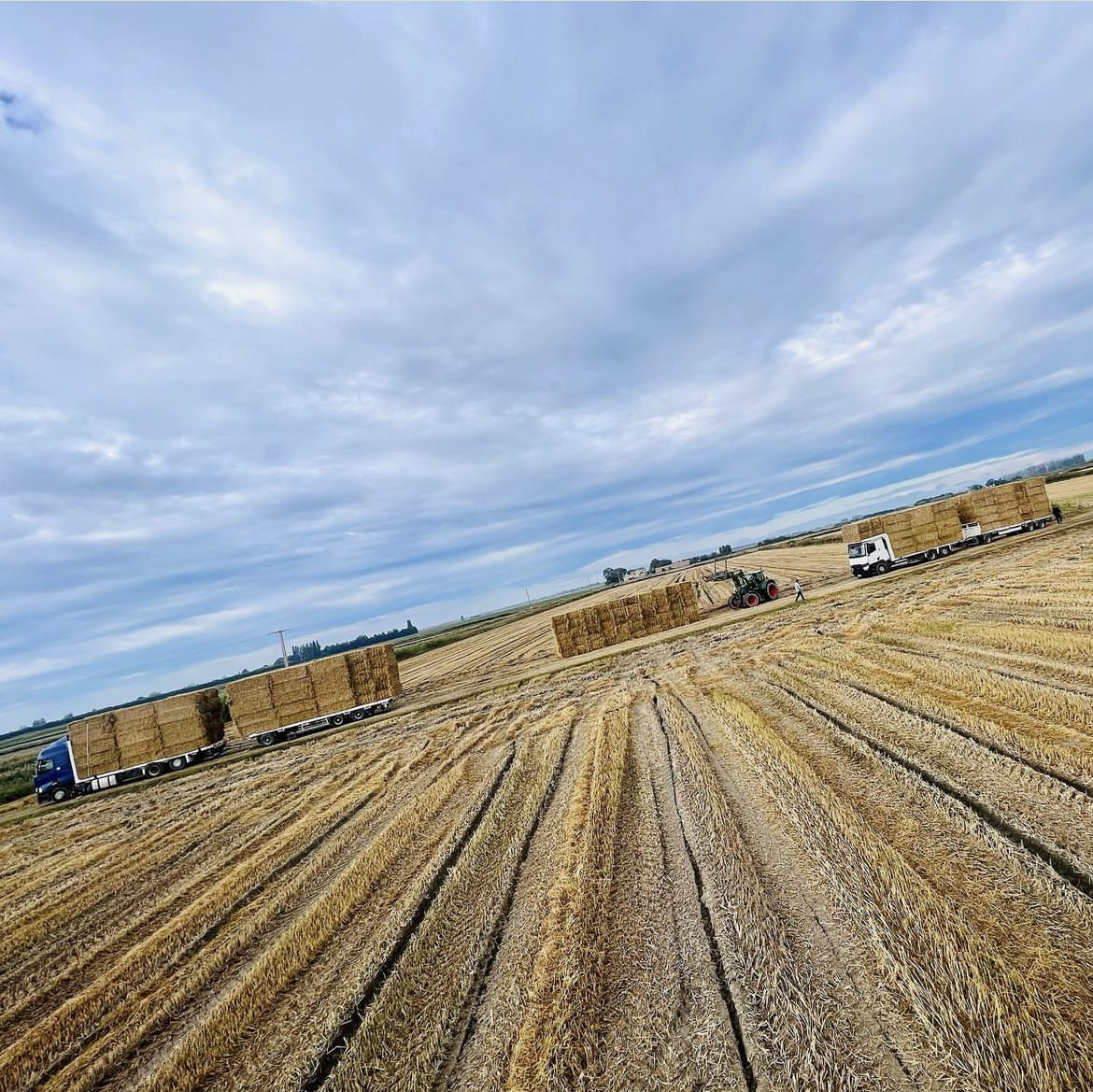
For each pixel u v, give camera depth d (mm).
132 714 25438
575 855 6879
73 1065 5285
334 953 6078
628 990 4480
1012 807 5918
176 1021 5605
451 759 13555
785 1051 3611
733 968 4418
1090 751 6688
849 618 19672
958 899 4672
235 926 7293
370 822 10219
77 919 8844
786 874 5535
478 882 6934
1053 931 4156
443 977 5238
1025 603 15320
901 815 6145
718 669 16719
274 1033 5008
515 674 28438
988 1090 3090
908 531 33531
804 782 7367
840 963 4246
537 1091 3717
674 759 9555
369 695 26969
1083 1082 3025
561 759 11250
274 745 25469
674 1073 3660
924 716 8969
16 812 23609
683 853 6410
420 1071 4195
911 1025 3615
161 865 10594
